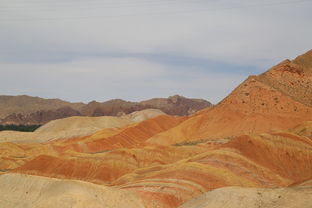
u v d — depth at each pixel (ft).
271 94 467.52
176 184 219.41
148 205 191.72
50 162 359.87
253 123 436.76
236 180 245.45
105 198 183.73
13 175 217.77
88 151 512.63
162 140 451.94
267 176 272.10
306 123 366.63
